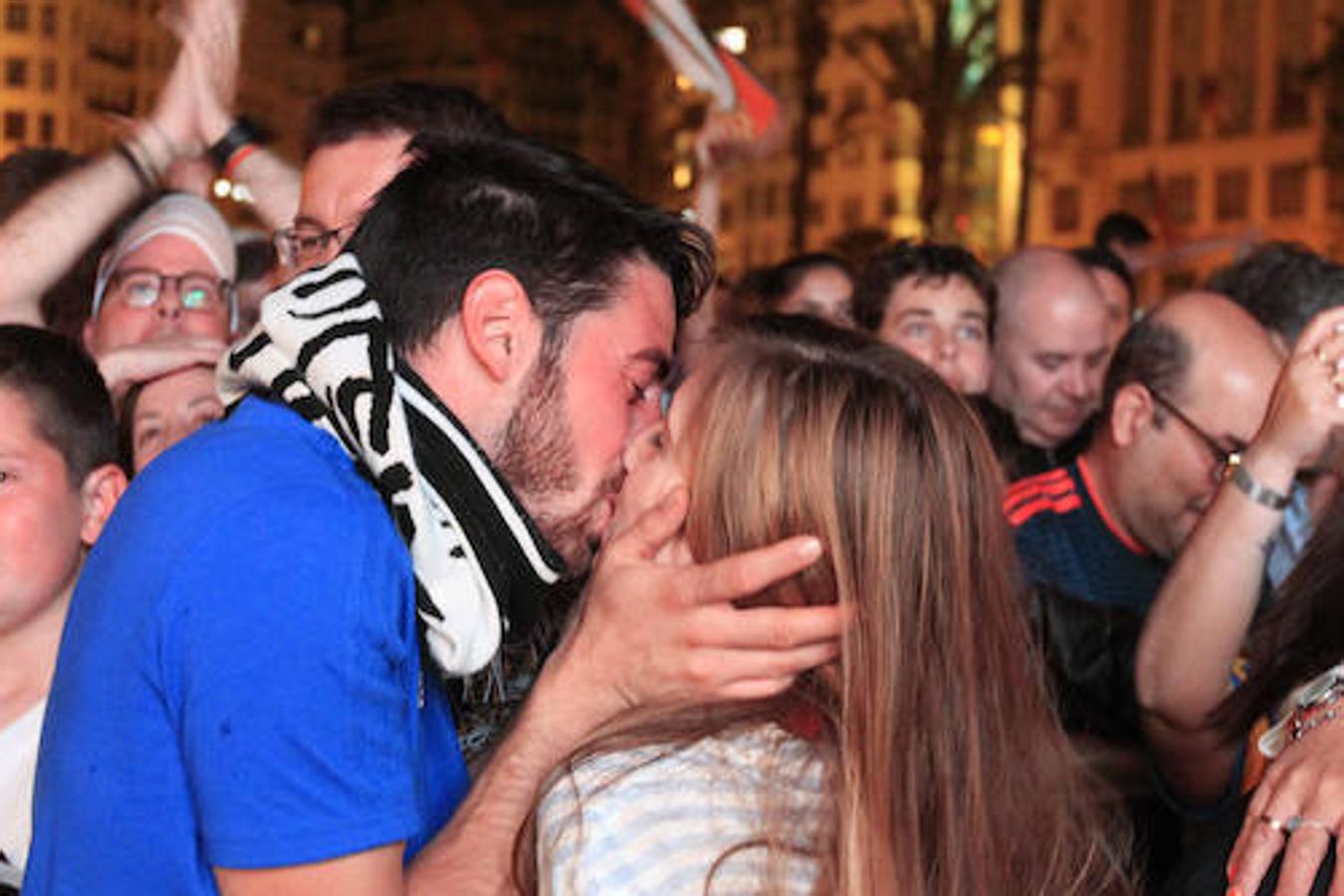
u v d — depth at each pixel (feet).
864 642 3.73
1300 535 7.18
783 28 108.17
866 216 115.34
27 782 5.41
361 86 7.02
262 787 3.48
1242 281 9.52
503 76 99.19
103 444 5.72
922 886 3.66
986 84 55.06
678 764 3.71
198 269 8.13
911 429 3.85
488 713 4.88
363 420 3.77
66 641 3.88
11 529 5.38
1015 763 3.95
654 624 3.58
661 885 3.57
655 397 4.16
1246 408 7.11
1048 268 11.00
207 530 3.60
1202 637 6.03
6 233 6.98
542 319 4.00
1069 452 11.00
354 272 4.01
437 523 3.88
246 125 8.18
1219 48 106.52
